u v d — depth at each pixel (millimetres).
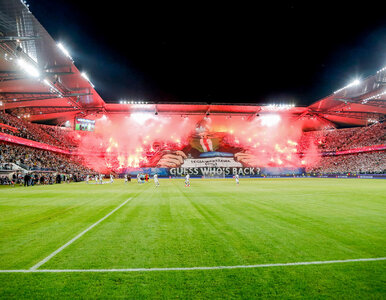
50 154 50938
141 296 3068
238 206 10508
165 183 33875
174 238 5551
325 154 67688
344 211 9164
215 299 2986
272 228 6469
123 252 4641
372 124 63781
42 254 4555
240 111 58062
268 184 29312
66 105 48344
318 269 3859
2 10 20781
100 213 8875
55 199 13438
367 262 4145
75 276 3637
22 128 45844
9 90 35594
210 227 6602
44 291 3209
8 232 6168
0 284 3400
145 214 8609
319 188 21766
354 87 40719
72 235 5863
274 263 4094
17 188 23281
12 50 25062
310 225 6809
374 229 6359
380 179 45219
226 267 3936
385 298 3027
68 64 31500
